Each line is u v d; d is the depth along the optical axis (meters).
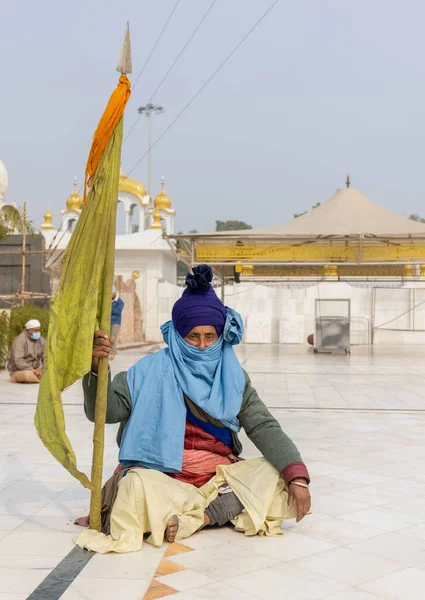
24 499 4.12
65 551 3.18
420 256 16.25
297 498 3.33
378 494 4.26
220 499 3.46
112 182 3.21
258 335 23.36
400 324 23.41
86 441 6.00
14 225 16.61
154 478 3.31
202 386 3.46
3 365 13.00
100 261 3.16
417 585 2.79
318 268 21.97
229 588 2.74
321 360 16.00
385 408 8.17
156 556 3.12
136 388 3.48
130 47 3.27
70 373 3.14
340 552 3.19
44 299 16.14
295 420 7.24
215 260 16.75
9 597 2.63
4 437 6.16
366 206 16.98
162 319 25.81
